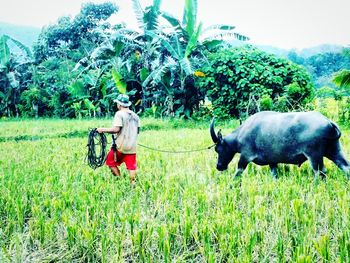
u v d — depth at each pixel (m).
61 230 3.42
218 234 3.12
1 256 3.04
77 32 26.09
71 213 3.72
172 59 15.76
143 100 17.67
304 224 3.16
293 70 14.70
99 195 4.31
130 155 5.09
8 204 3.94
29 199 4.27
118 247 2.94
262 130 5.00
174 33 15.59
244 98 14.99
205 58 15.61
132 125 5.05
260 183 4.59
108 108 18.53
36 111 22.47
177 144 8.20
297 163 4.91
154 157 6.66
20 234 3.41
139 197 4.23
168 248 2.83
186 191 4.16
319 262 2.70
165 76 15.48
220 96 15.45
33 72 23.05
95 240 3.12
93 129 5.07
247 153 5.20
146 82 15.34
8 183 4.83
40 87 23.06
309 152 4.64
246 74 14.89
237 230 3.08
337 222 3.21
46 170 5.75
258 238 2.99
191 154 6.90
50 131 12.93
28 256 3.06
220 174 5.38
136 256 3.00
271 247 2.90
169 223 3.26
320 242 2.71
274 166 5.19
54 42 27.06
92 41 25.12
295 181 4.59
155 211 3.71
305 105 13.80
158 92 16.83
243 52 15.34
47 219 3.75
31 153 7.70
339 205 3.51
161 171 5.55
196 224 3.25
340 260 2.57
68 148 8.36
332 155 4.73
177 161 6.24
